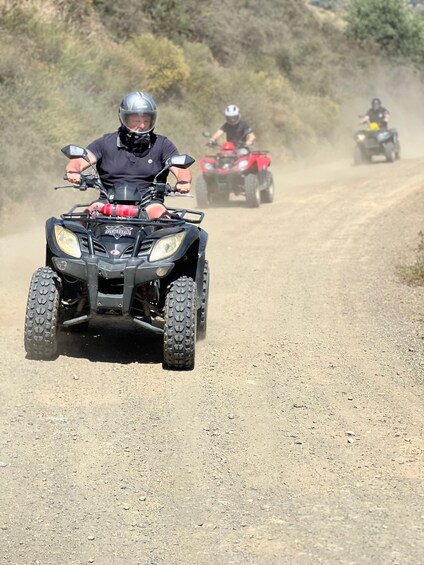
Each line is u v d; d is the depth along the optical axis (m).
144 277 10.34
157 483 7.38
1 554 6.07
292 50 66.81
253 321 13.93
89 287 10.36
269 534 6.47
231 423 8.95
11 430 8.46
